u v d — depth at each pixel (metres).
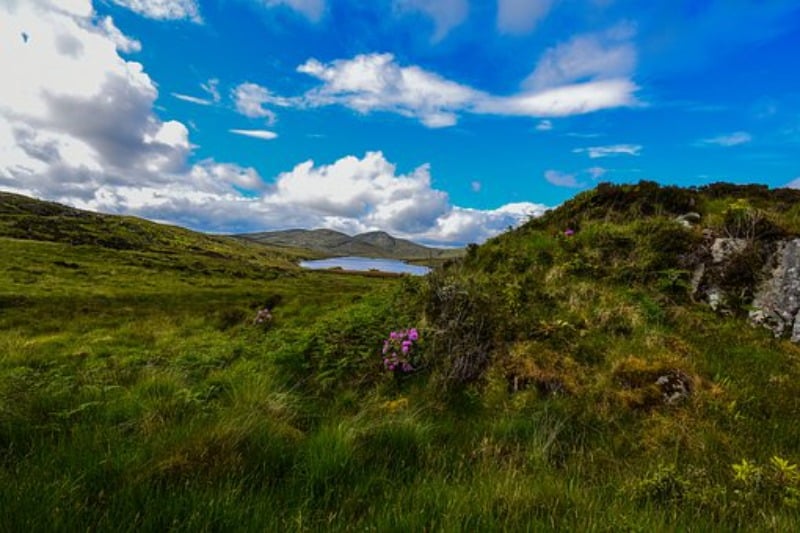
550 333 7.06
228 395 6.02
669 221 9.58
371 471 3.84
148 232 139.62
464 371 6.48
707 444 4.49
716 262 8.38
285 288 68.50
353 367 7.08
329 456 3.81
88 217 137.12
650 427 4.90
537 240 10.89
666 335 6.84
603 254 9.48
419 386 6.46
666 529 3.02
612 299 7.89
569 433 4.94
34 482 3.21
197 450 3.75
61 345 14.36
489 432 4.93
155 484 3.35
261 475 3.69
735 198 11.10
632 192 11.33
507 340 7.03
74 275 55.91
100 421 4.93
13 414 4.73
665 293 8.20
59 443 4.10
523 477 3.69
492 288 8.88
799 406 5.19
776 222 8.40
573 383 5.87
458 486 3.54
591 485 3.76
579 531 2.92
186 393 5.87
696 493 3.55
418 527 2.93
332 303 16.00
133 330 17.61
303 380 6.82
